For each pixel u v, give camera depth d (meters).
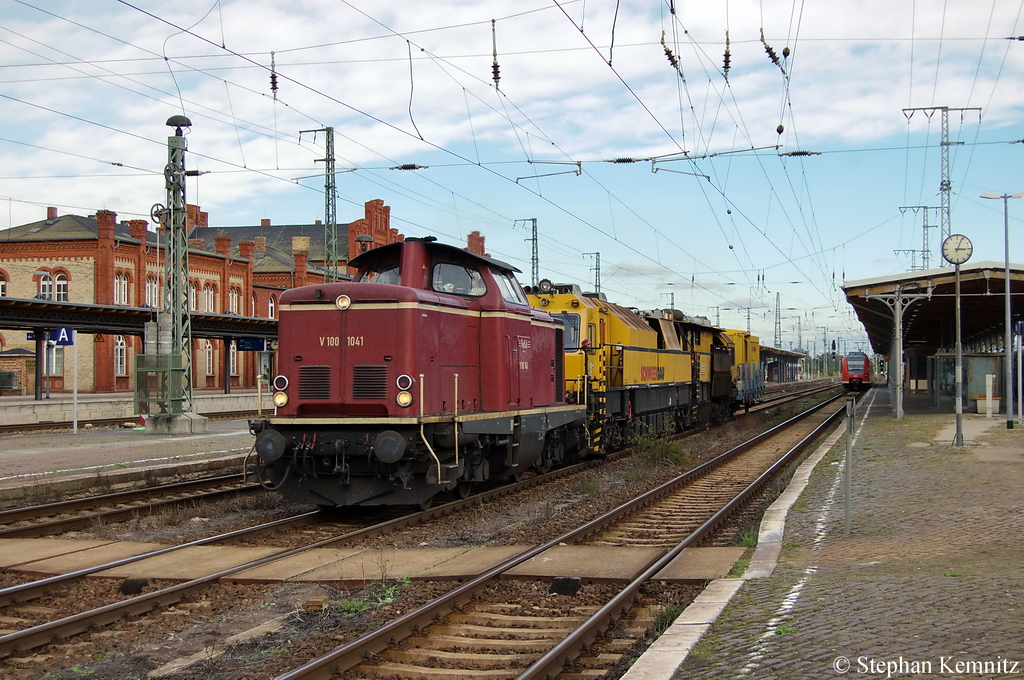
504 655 6.86
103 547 10.74
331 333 12.65
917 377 64.38
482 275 14.42
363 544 10.97
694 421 31.98
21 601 8.38
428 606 7.56
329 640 7.14
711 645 6.32
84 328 30.78
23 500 14.41
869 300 31.98
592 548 10.38
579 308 20.02
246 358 61.31
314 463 12.50
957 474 15.41
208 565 9.63
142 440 23.17
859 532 10.70
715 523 12.07
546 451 17.59
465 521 12.49
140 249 50.97
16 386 48.47
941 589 7.48
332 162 36.78
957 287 20.94
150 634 7.46
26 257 49.19
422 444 12.23
